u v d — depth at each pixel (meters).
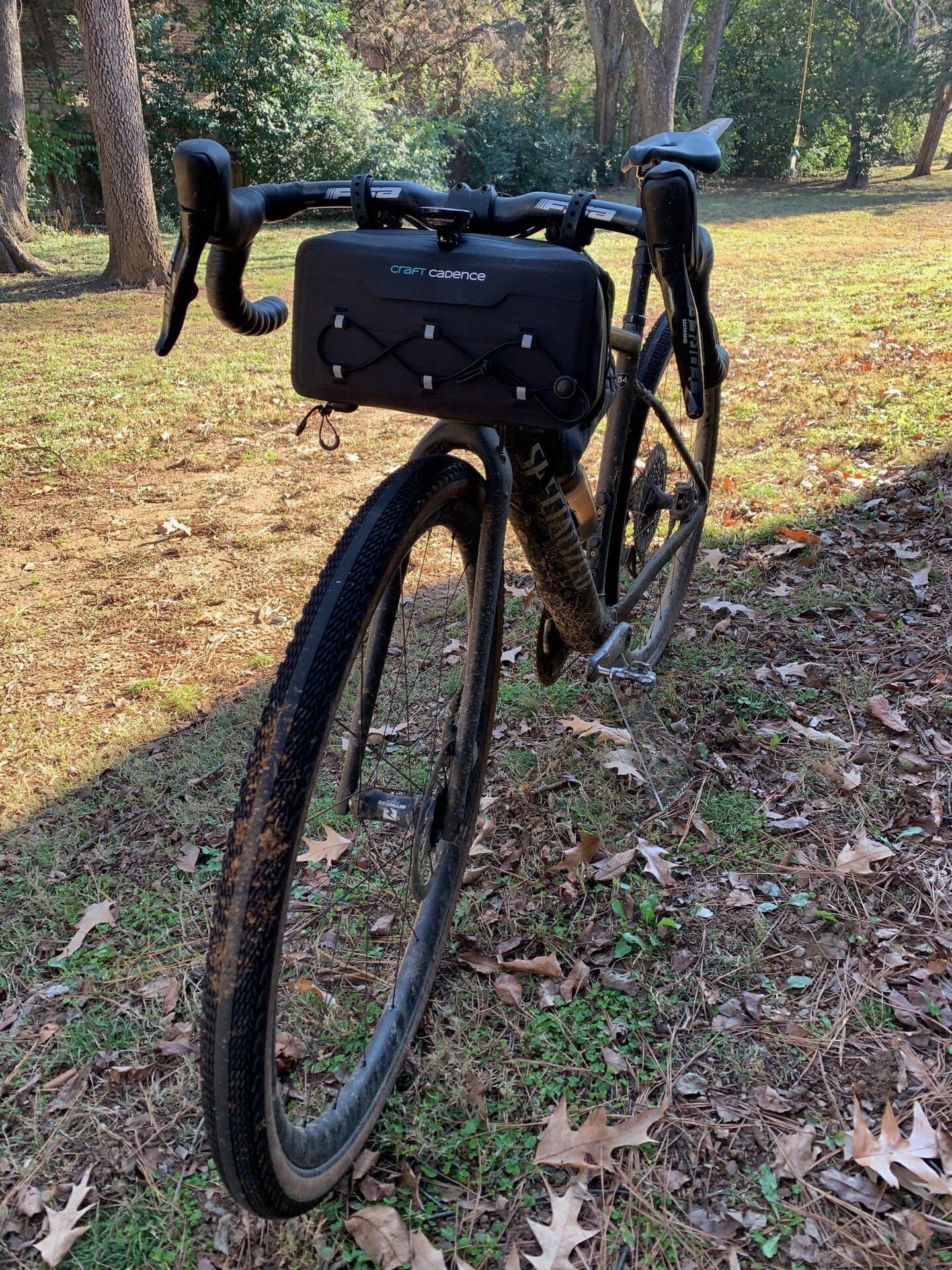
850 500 3.97
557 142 23.83
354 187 1.44
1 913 2.26
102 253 14.08
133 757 2.80
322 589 1.27
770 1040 1.83
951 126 38.78
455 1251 1.52
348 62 19.20
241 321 1.53
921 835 2.28
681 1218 1.54
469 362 1.35
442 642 2.93
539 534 1.85
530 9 28.36
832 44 27.28
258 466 5.11
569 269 1.28
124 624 3.54
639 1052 1.82
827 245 12.90
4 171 14.48
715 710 2.79
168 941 2.15
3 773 2.76
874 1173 1.57
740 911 2.13
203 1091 1.18
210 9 17.55
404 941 1.97
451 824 1.72
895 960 1.96
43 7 17.92
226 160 1.27
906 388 5.36
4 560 4.11
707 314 1.65
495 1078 1.79
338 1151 1.49
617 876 2.23
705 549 3.69
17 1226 1.60
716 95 28.34
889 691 2.79
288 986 2.00
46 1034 1.93
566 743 2.70
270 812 1.15
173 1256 1.53
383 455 5.18
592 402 1.35
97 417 6.07
